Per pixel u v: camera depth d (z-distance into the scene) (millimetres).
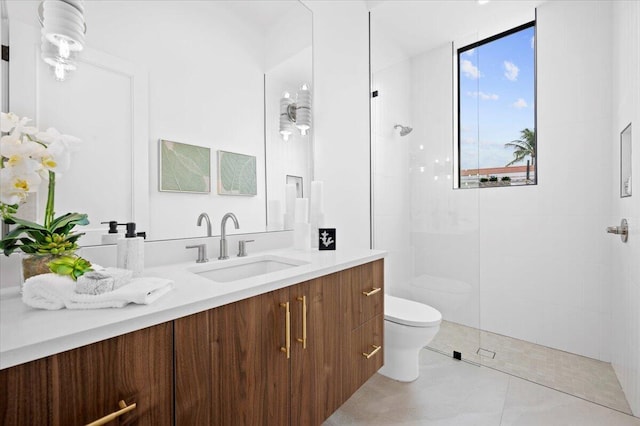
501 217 2504
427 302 2391
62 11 942
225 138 1444
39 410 505
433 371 1969
